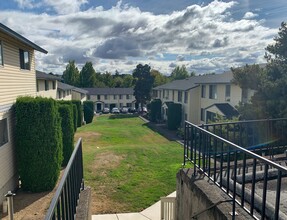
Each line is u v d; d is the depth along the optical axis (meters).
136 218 6.56
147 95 46.69
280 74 9.72
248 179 3.90
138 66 46.53
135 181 9.09
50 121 8.35
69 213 2.79
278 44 10.05
